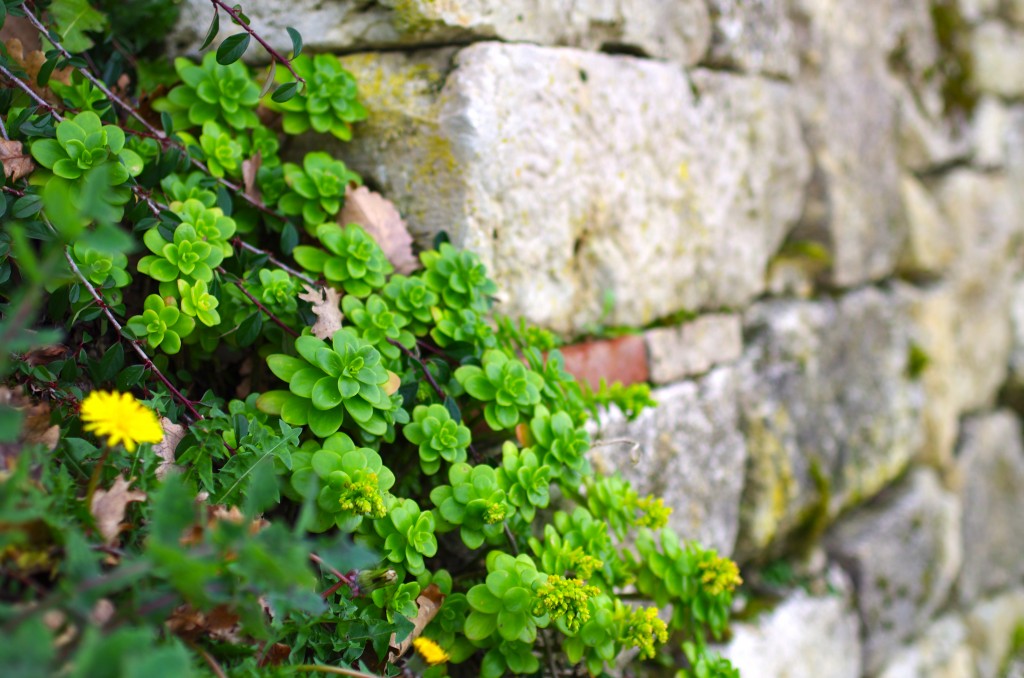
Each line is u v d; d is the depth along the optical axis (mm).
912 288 1132
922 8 1142
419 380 699
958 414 1234
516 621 650
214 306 657
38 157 643
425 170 751
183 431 641
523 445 729
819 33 993
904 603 1062
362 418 648
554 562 681
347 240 707
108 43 758
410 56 760
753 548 924
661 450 834
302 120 744
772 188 968
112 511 575
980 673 1201
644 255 857
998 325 1310
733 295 942
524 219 773
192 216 674
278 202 733
